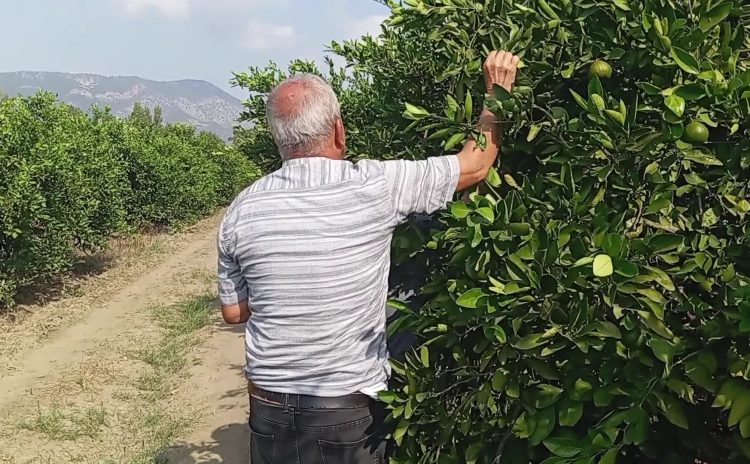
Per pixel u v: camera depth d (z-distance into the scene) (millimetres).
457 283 2047
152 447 5289
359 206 2264
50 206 9477
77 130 11711
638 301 1797
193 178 18266
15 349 7758
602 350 1875
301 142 2322
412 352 2465
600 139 1907
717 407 1879
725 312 1698
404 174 2271
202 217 19500
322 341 2301
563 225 1892
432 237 2215
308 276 2271
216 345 7809
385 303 2416
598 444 1815
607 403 1842
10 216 8555
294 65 4609
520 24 2365
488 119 2260
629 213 1920
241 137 4980
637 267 1733
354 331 2322
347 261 2270
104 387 6633
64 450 5336
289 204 2287
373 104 3686
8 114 9203
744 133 1866
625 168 1931
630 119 1883
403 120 3109
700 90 1810
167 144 17844
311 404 2334
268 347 2355
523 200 2055
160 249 14391
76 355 7645
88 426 5707
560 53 2184
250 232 2318
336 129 2373
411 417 2301
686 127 1842
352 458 2379
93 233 11328
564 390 1936
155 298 10328
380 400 2346
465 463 2203
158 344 7980
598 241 1833
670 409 1780
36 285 10078
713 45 1997
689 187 1932
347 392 2328
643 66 1999
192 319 8930
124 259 13055
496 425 2111
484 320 1989
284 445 2414
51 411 6055
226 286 2486
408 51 3246
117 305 9867
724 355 1774
